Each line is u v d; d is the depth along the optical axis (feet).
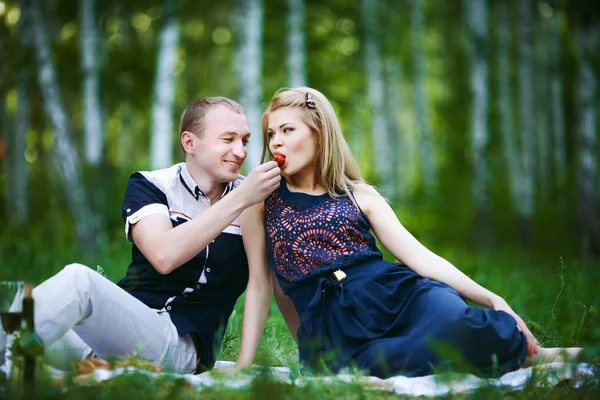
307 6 53.98
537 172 69.82
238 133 11.95
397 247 11.61
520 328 10.66
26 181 48.62
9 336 9.57
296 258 11.53
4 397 8.89
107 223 38.55
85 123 42.55
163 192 11.85
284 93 12.07
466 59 67.77
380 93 56.18
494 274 26.78
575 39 49.01
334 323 11.07
